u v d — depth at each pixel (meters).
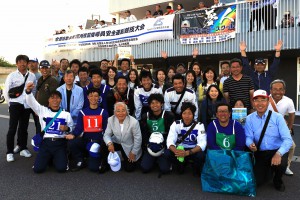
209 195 4.02
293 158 5.77
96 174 4.91
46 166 5.07
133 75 6.21
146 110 5.54
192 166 4.86
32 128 9.16
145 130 5.11
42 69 5.93
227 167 4.04
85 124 5.13
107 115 5.24
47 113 5.12
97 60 15.29
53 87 5.98
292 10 10.21
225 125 4.54
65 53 16.75
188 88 5.71
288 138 4.14
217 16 11.57
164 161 4.86
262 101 4.25
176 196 3.99
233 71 5.42
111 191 4.17
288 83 12.30
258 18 10.80
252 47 10.93
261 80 5.73
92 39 15.38
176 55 12.72
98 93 5.13
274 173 4.27
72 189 4.24
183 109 4.71
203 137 4.70
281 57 12.35
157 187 4.32
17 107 5.66
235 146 4.49
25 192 4.13
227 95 5.50
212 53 11.80
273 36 10.50
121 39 14.30
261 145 4.35
